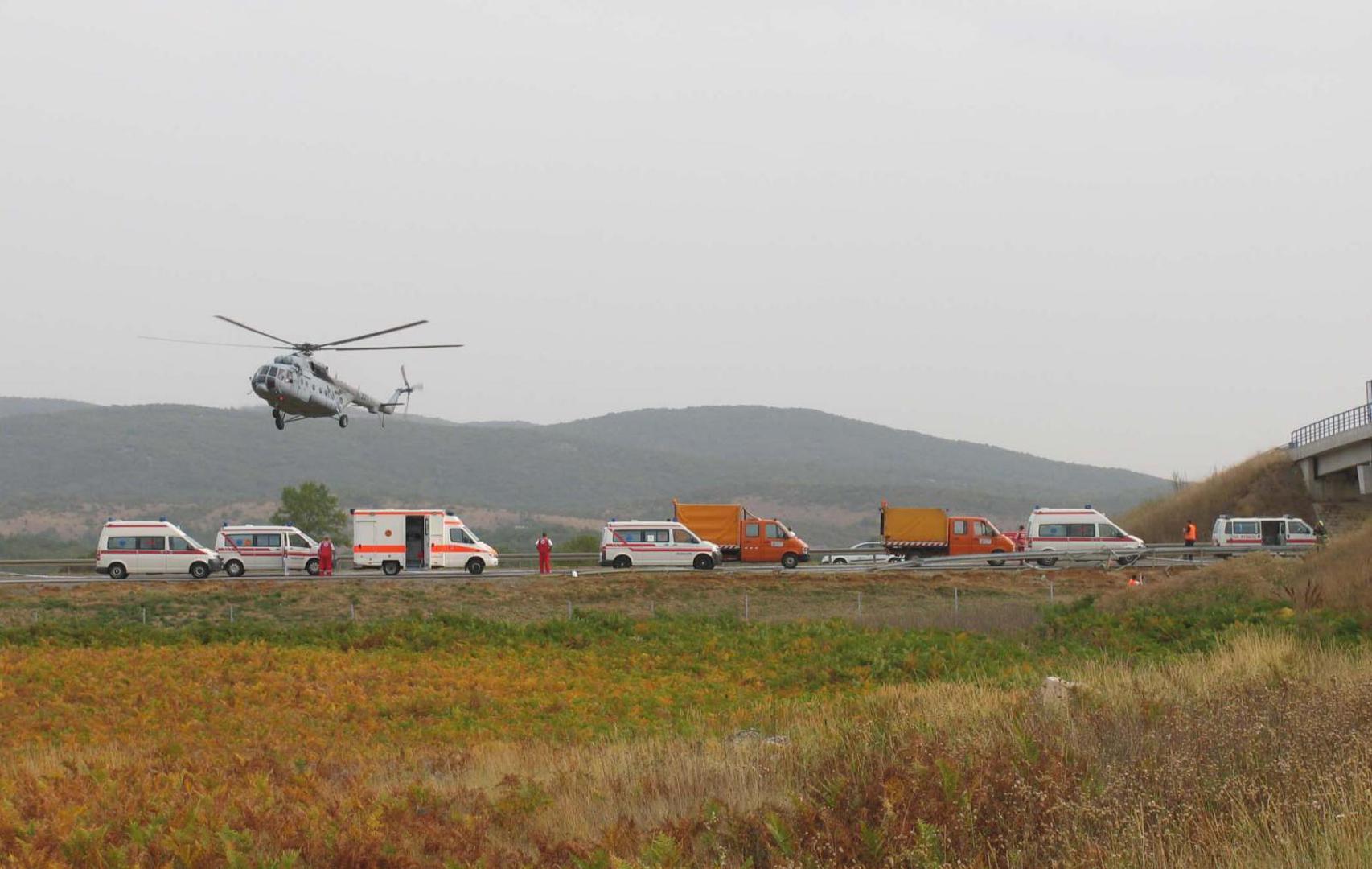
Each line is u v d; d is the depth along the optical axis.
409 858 11.46
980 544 69.25
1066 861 9.28
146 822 12.98
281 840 12.07
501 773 16.67
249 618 51.56
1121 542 66.94
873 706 19.11
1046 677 21.31
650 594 56.97
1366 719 12.82
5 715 27.09
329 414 63.75
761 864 10.49
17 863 11.30
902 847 9.76
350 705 28.22
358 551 62.78
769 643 38.81
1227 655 22.53
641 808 13.15
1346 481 93.81
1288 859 8.95
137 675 33.50
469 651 39.44
